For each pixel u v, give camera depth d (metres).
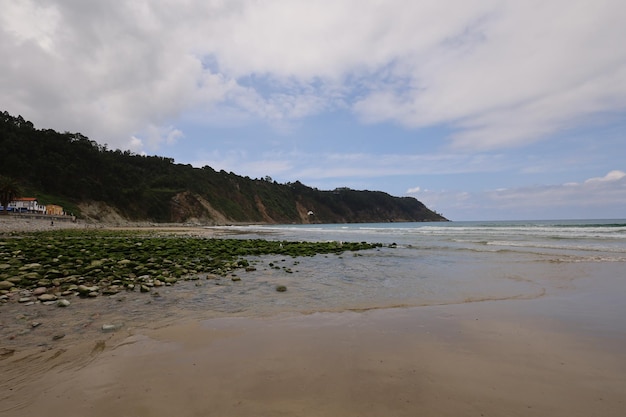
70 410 3.22
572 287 9.09
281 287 8.96
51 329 5.59
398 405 3.32
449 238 30.42
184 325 5.90
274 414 3.15
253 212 157.25
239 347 4.88
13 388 3.66
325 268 13.02
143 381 3.81
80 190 92.19
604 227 41.62
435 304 7.49
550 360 4.41
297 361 4.38
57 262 11.77
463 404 3.34
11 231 35.66
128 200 104.38
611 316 6.39
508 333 5.48
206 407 3.27
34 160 87.44
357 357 4.52
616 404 3.33
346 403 3.35
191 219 119.06
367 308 7.15
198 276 10.85
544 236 28.52
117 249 16.48
